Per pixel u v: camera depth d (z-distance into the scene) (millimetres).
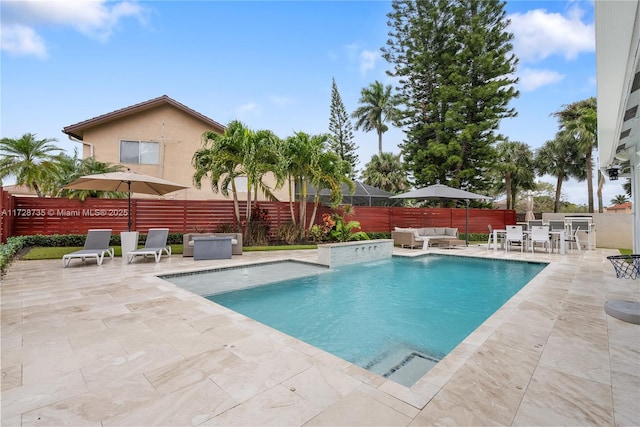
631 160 8961
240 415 2172
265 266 9430
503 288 7137
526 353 3152
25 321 4074
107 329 3801
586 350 3221
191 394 2430
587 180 23641
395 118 25094
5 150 12703
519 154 26891
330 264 9367
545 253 11977
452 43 22250
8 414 2191
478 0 21469
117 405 2295
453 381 2611
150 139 15898
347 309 5566
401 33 24500
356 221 15688
